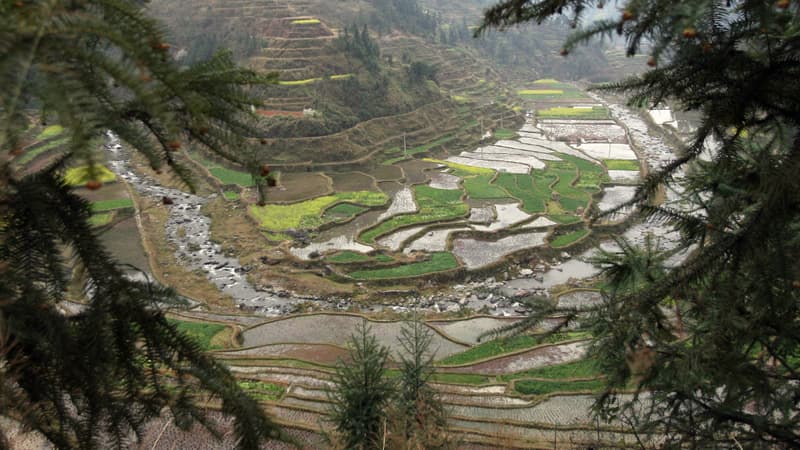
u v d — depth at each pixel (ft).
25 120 8.11
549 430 63.87
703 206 24.12
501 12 18.76
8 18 8.06
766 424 24.90
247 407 13.29
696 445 26.96
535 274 129.18
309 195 170.91
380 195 171.94
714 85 18.45
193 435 56.08
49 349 12.01
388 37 352.69
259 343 96.78
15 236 11.53
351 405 45.01
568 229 149.07
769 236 17.94
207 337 98.32
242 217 155.84
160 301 13.24
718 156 19.02
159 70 9.52
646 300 19.81
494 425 66.08
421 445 33.96
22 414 11.71
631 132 265.34
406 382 46.78
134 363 13.29
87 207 12.34
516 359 88.69
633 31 15.19
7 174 11.27
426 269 125.59
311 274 125.70
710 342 22.12
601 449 45.06
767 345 24.93
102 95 10.13
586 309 22.36
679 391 26.61
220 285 122.01
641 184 20.08
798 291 22.97
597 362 26.50
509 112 294.66
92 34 9.21
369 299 116.78
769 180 15.96
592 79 413.18
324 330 101.50
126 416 13.58
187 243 140.56
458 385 78.48
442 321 106.11
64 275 11.88
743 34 16.17
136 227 145.69
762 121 18.60
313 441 61.98
